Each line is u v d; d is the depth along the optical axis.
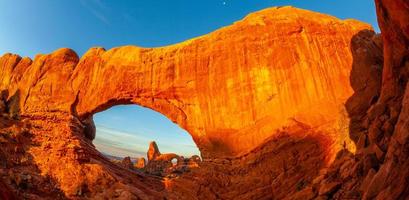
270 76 23.84
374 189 11.42
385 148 13.82
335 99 21.30
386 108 15.46
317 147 19.83
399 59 14.12
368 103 19.23
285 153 20.67
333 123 20.09
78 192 23.59
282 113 22.56
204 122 25.56
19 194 20.95
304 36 24.00
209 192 22.20
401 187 9.87
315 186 17.08
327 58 22.86
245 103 24.12
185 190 23.73
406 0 10.94
